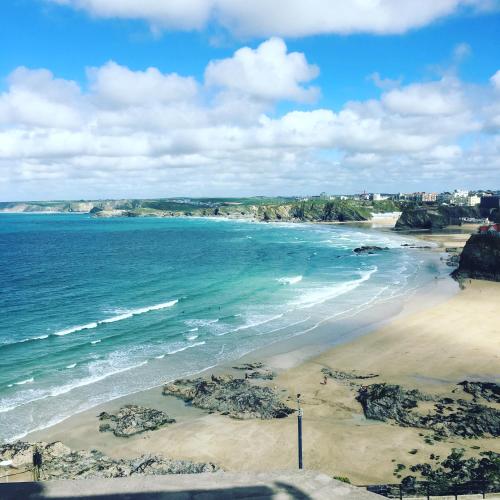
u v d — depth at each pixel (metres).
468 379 44.25
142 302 77.00
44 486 6.62
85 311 71.25
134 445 33.59
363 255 135.12
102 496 6.39
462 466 29.25
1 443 33.25
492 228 103.88
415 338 56.09
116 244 179.88
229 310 70.38
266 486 6.57
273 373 46.53
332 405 39.72
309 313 68.06
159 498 6.34
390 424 36.16
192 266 118.62
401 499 23.56
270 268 112.81
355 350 52.69
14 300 79.12
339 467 30.23
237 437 34.62
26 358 50.22
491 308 69.06
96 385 43.56
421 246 156.25
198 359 50.38
